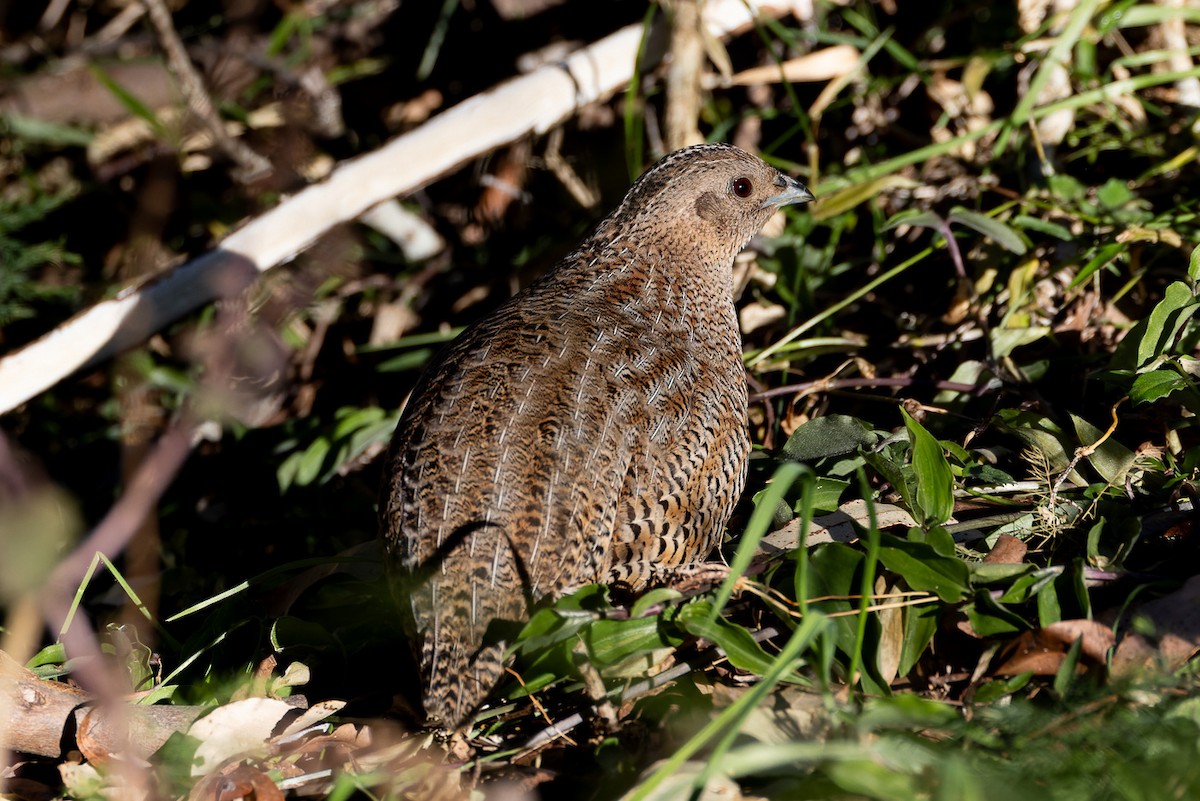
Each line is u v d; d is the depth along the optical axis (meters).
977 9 12.92
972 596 7.08
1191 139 11.49
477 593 7.06
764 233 12.06
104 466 12.92
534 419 7.59
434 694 6.96
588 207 13.73
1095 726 6.13
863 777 5.86
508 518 7.23
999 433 9.42
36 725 7.50
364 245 13.84
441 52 14.54
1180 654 6.76
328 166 13.97
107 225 14.37
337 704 7.59
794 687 6.86
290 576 9.70
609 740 6.87
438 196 14.09
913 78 13.04
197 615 9.65
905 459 8.87
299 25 13.20
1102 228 10.92
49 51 14.59
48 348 11.69
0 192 14.42
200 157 14.14
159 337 12.76
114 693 6.95
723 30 12.87
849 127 13.18
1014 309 10.48
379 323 13.49
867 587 6.38
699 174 9.88
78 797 7.07
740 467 8.45
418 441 7.67
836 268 11.69
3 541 5.53
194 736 7.32
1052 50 11.15
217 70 13.81
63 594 8.88
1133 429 9.08
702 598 7.32
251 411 13.04
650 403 7.97
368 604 8.83
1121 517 7.95
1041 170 11.70
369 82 14.56
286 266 12.97
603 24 14.19
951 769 5.47
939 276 11.52
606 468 7.57
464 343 8.49
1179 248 10.48
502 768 6.98
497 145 12.51
